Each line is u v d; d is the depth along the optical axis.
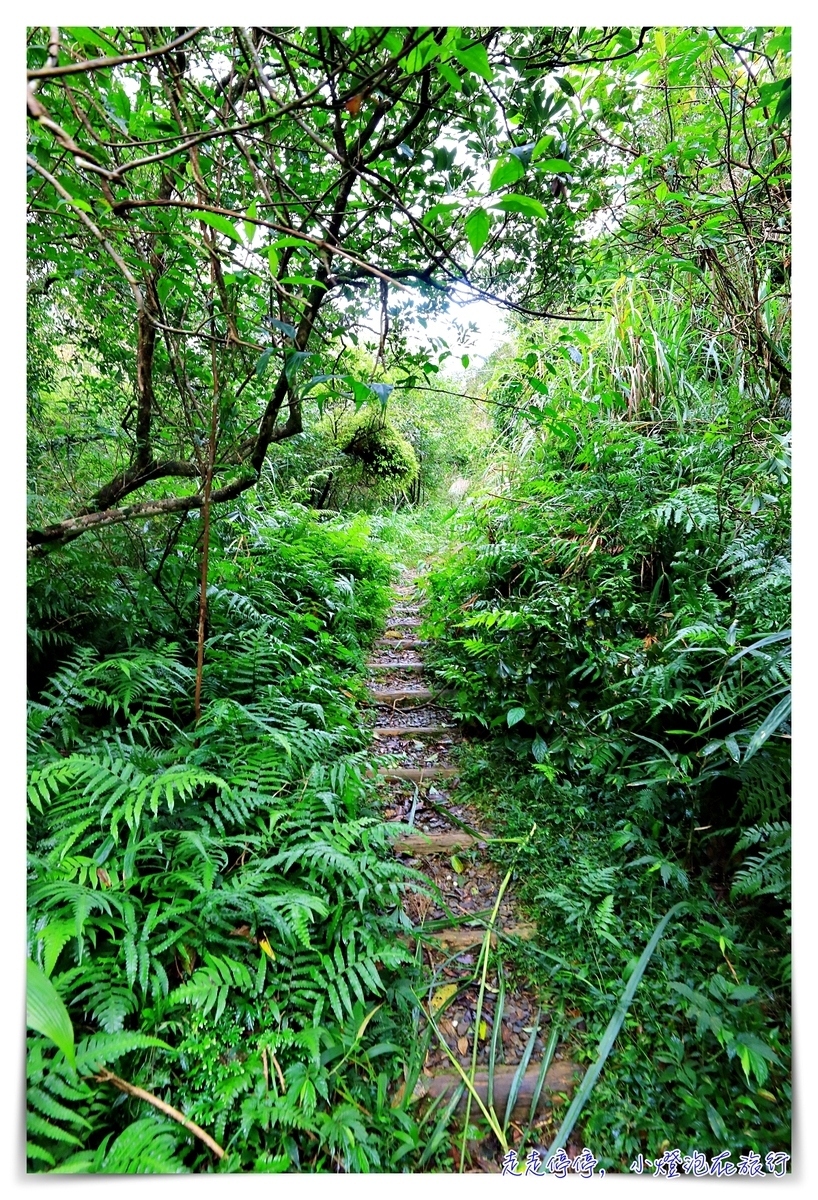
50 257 1.71
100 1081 1.14
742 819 1.81
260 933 1.52
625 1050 1.44
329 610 3.60
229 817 1.70
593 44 1.39
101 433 2.52
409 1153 1.26
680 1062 1.39
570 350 1.89
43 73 0.69
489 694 2.69
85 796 1.56
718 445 2.78
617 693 2.31
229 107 1.30
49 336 2.63
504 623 2.67
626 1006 1.49
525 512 3.54
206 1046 1.24
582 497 3.18
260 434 2.11
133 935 1.31
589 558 2.89
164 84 1.30
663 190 2.22
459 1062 1.45
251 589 3.00
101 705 1.96
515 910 1.88
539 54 1.34
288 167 1.66
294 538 4.10
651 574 2.77
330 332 1.83
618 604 2.56
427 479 9.14
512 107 1.43
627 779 2.14
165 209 1.36
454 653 3.29
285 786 2.00
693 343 3.41
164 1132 1.12
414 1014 1.53
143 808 1.67
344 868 1.57
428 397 9.05
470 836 2.17
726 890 1.82
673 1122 1.31
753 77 2.05
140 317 1.90
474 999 1.61
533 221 1.75
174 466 2.25
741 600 2.14
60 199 1.34
